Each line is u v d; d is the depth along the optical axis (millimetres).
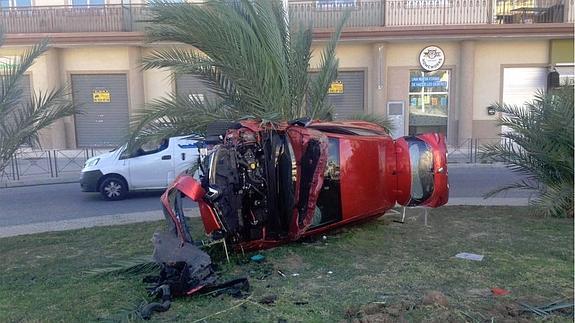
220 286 4809
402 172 7285
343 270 5480
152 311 4348
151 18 7223
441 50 20281
